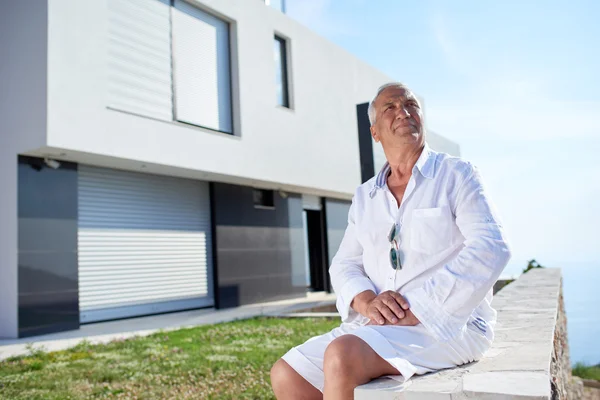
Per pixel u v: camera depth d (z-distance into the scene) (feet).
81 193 30.30
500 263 5.23
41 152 26.50
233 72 38.27
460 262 5.27
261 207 43.60
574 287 548.31
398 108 6.30
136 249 33.32
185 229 37.11
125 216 32.81
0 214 27.04
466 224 5.57
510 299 12.66
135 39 31.01
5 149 27.14
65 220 28.40
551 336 7.00
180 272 36.32
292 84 44.37
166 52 33.14
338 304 6.46
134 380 14.78
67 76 26.20
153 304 34.17
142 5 31.71
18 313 25.66
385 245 6.14
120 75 29.84
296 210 47.91
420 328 5.33
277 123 41.37
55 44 25.80
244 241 41.29
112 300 31.42
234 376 14.87
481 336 5.59
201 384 13.97
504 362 5.42
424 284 5.40
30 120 25.91
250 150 38.17
